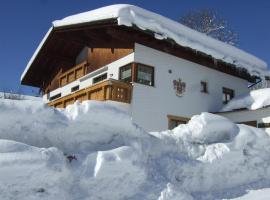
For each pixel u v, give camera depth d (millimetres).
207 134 9008
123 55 15273
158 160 7473
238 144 9109
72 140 6379
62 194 5262
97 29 15492
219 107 18141
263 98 16328
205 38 17734
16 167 4902
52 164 5250
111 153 6098
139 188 6281
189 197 6570
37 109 6113
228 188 8188
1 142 5078
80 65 18906
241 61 18875
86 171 5746
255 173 9031
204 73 17734
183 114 16125
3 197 4777
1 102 5840
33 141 5945
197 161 8031
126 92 14016
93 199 5582
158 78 15344
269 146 9922
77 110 6594
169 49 15977
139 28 13883
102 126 6805
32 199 4973
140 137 7453
